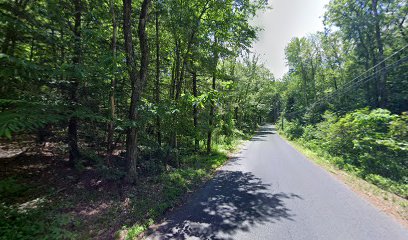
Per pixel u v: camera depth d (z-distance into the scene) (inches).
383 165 361.1
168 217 193.6
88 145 355.6
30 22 199.9
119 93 316.2
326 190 274.2
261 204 225.6
